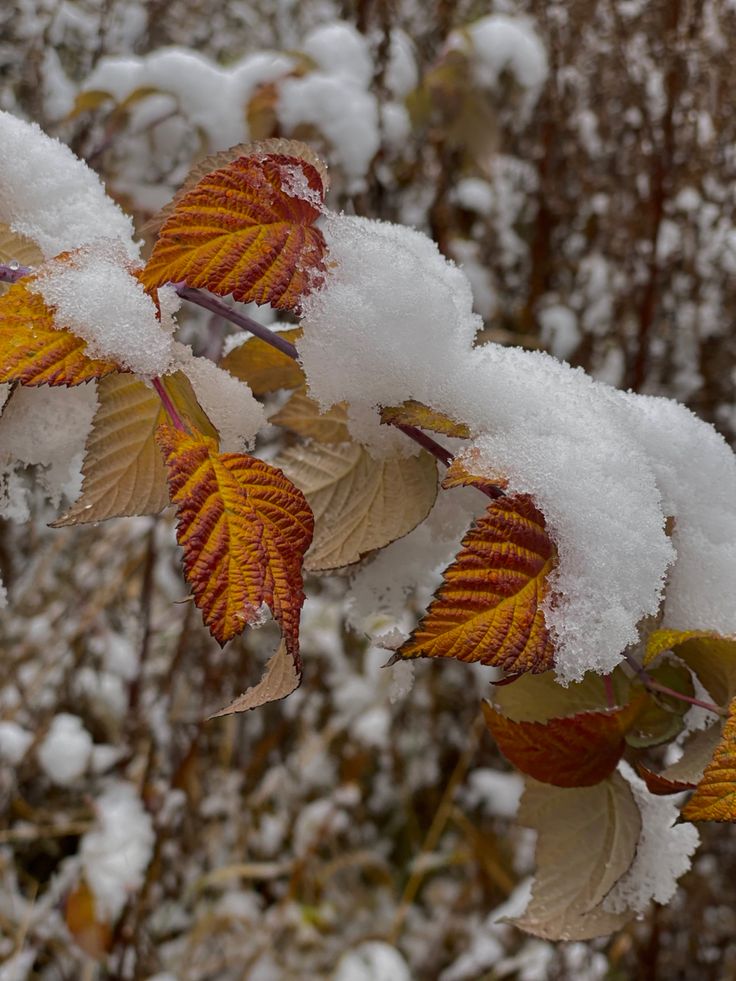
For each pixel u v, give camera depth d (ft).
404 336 1.82
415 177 4.28
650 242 3.99
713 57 3.65
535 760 1.79
